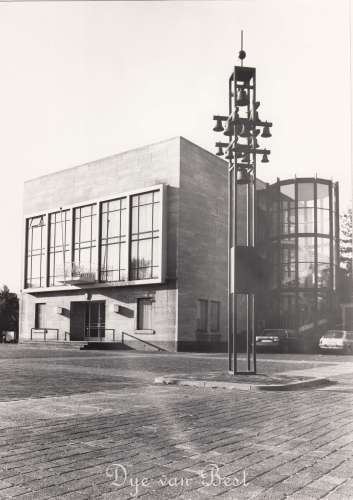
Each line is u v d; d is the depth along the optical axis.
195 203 33.56
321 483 3.80
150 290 32.97
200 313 33.47
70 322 37.97
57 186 40.38
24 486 3.67
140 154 34.72
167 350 31.69
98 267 36.12
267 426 6.09
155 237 33.12
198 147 34.19
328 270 39.19
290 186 40.56
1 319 60.84
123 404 7.80
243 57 12.28
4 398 8.34
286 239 40.19
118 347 33.50
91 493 3.54
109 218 36.31
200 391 9.84
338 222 40.09
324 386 11.21
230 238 12.64
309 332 38.44
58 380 11.55
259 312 39.59
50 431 5.64
